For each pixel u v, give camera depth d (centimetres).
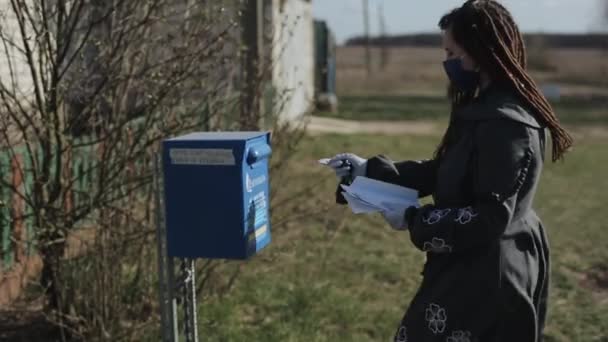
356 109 2488
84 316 448
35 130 421
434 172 302
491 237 251
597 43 6291
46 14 404
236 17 484
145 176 435
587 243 809
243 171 292
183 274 324
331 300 566
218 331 488
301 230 769
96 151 448
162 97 425
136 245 459
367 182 285
